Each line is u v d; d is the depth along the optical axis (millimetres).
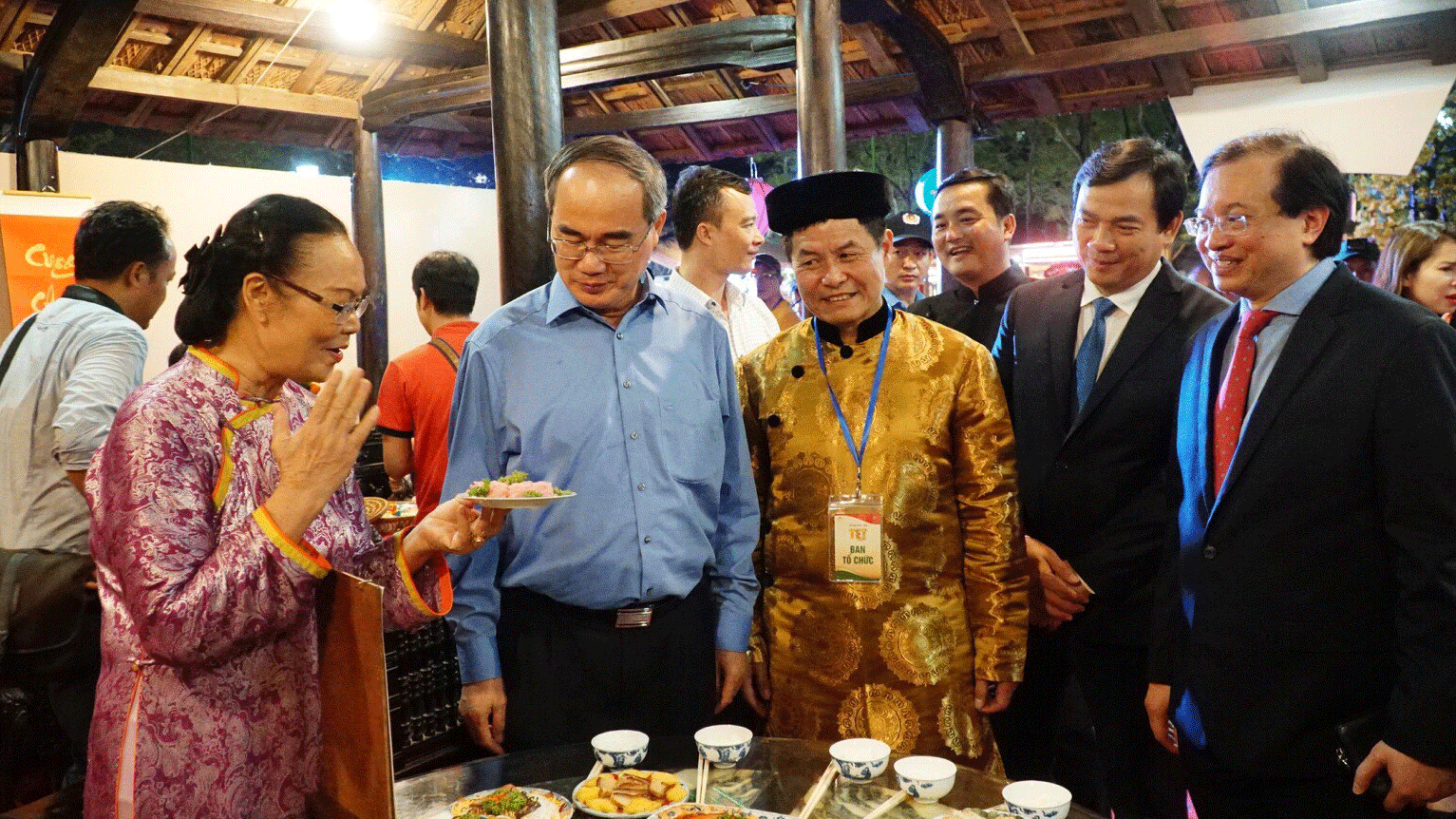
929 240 4438
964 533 2496
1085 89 7734
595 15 7758
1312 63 6887
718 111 8477
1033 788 1763
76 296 3014
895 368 2455
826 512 2420
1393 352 1822
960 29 7203
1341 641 1877
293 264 1456
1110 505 2678
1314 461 1873
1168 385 2623
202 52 7496
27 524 2895
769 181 10977
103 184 7301
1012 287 3711
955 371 2455
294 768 1533
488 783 1830
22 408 2875
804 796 1775
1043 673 2947
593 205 2119
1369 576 1865
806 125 5676
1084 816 1776
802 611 2447
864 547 2311
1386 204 8609
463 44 8328
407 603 1697
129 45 7207
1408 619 1773
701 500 2350
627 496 2219
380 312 8484
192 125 8211
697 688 2307
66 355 2879
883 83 7594
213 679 1440
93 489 1425
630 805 1702
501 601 2273
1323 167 1939
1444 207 8391
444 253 3939
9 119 7457
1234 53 7168
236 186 7887
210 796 1434
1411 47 6707
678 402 2312
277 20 7266
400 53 7988
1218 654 1983
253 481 1495
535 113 4223
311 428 1393
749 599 2441
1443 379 1787
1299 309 1980
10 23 6668
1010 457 2461
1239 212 1959
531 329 2293
